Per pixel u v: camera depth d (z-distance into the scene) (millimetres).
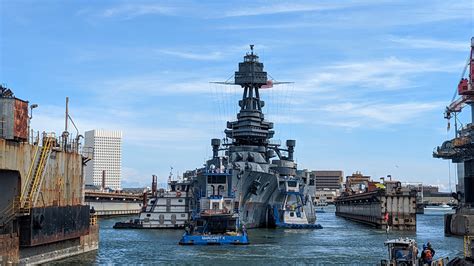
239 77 145500
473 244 56656
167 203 130500
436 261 53094
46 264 65125
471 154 140125
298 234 118438
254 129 142250
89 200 182625
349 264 72312
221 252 83188
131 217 193625
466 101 148000
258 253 82500
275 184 133500
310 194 160000
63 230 68688
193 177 127000
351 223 177250
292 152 156625
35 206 63938
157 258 75875
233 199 104062
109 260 72250
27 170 63656
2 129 59719
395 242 55938
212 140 144875
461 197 154375
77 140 79250
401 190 139125
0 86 61562
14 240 58438
